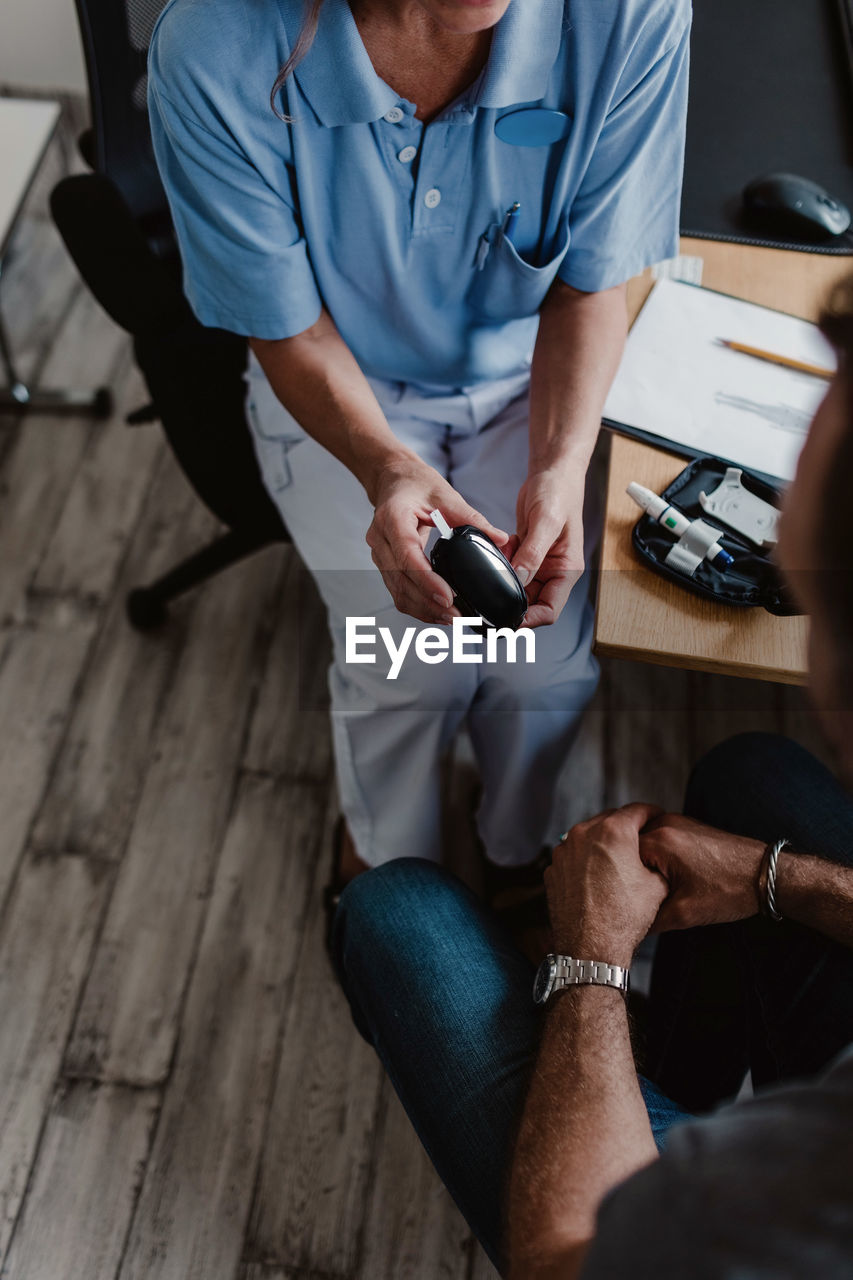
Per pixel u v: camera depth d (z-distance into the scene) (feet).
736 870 3.14
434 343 4.10
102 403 7.00
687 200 4.24
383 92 3.19
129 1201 4.57
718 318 3.93
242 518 4.93
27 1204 4.55
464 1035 3.02
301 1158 4.68
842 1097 1.52
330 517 4.19
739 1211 1.49
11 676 6.04
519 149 3.44
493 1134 2.85
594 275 3.84
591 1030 2.74
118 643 6.17
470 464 4.33
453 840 5.54
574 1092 2.59
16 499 6.72
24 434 7.00
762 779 3.57
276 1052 4.94
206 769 5.75
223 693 6.00
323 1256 4.46
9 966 5.15
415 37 3.11
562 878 3.20
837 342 1.44
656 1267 1.55
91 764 5.75
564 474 3.57
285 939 5.24
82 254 4.11
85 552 6.50
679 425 3.66
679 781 5.76
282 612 6.30
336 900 5.23
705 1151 1.61
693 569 3.32
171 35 3.11
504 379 4.35
